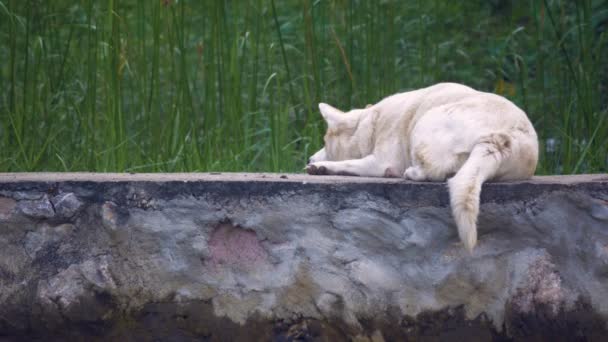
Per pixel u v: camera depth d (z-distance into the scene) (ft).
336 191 29.12
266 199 29.25
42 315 29.35
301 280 29.27
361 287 29.14
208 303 29.63
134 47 50.72
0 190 29.32
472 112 30.48
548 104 48.85
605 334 29.12
